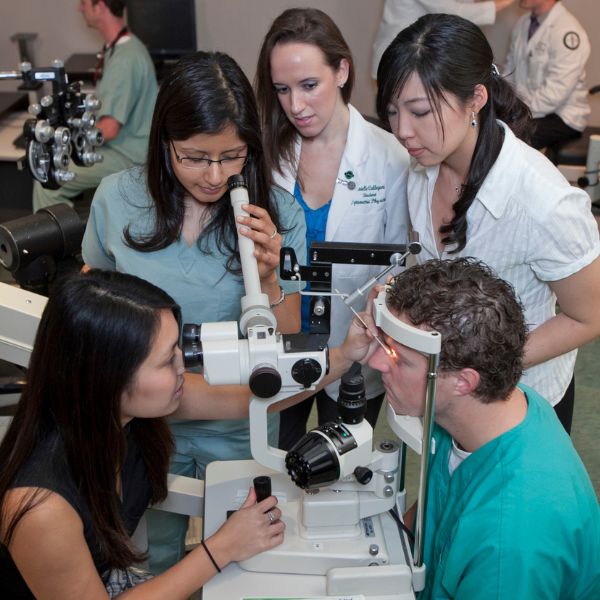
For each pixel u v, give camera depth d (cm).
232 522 127
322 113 189
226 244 158
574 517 111
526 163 153
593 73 532
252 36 550
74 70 489
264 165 156
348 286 206
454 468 129
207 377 113
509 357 110
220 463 143
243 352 111
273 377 110
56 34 545
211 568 124
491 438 119
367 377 206
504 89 157
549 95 437
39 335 114
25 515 111
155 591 120
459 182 165
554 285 160
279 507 135
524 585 109
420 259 186
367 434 119
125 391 114
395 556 127
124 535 125
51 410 115
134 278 117
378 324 110
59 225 192
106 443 115
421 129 149
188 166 145
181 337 124
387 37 420
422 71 143
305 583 125
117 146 387
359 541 129
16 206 426
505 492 113
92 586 117
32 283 196
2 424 166
